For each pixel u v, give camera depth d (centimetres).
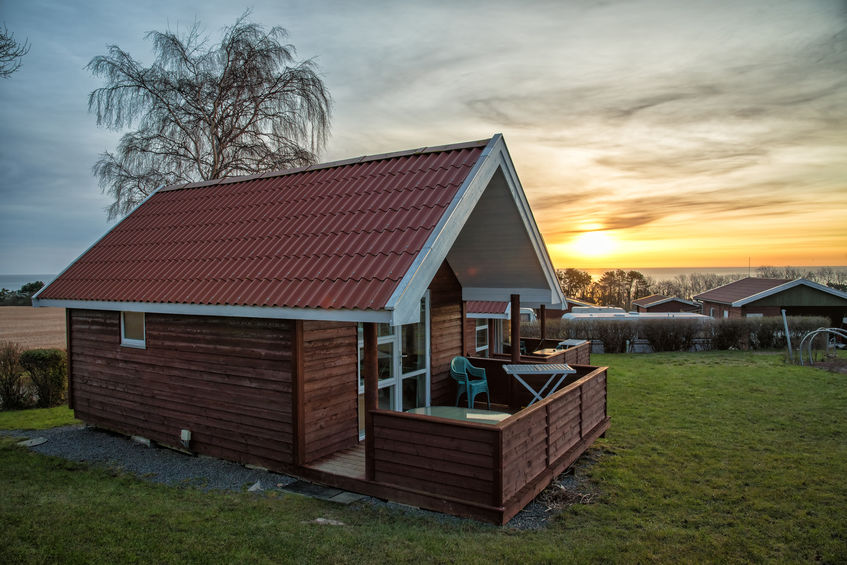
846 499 623
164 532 475
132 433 858
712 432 933
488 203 775
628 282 8144
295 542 461
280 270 667
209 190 1021
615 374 1599
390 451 587
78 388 956
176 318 789
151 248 895
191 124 1844
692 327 2347
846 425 971
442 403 1008
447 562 434
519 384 977
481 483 532
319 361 686
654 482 682
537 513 577
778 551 491
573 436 743
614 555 470
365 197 739
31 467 719
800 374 1539
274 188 902
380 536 482
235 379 717
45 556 418
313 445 675
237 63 1856
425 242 588
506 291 1012
